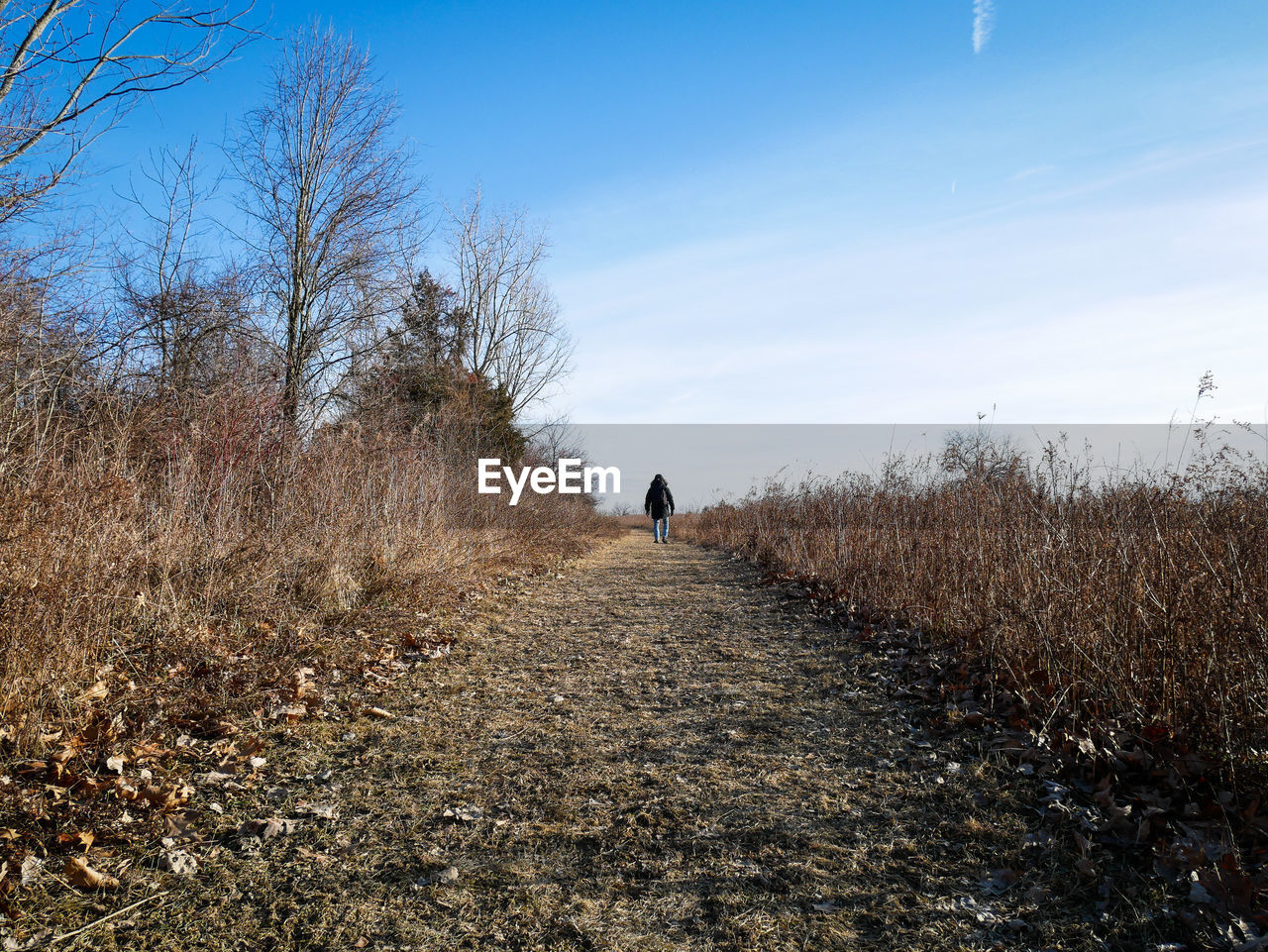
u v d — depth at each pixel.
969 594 6.11
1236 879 2.53
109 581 4.84
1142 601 4.30
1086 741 3.62
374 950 2.43
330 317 13.20
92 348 7.18
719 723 4.71
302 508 7.76
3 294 5.98
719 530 20.55
